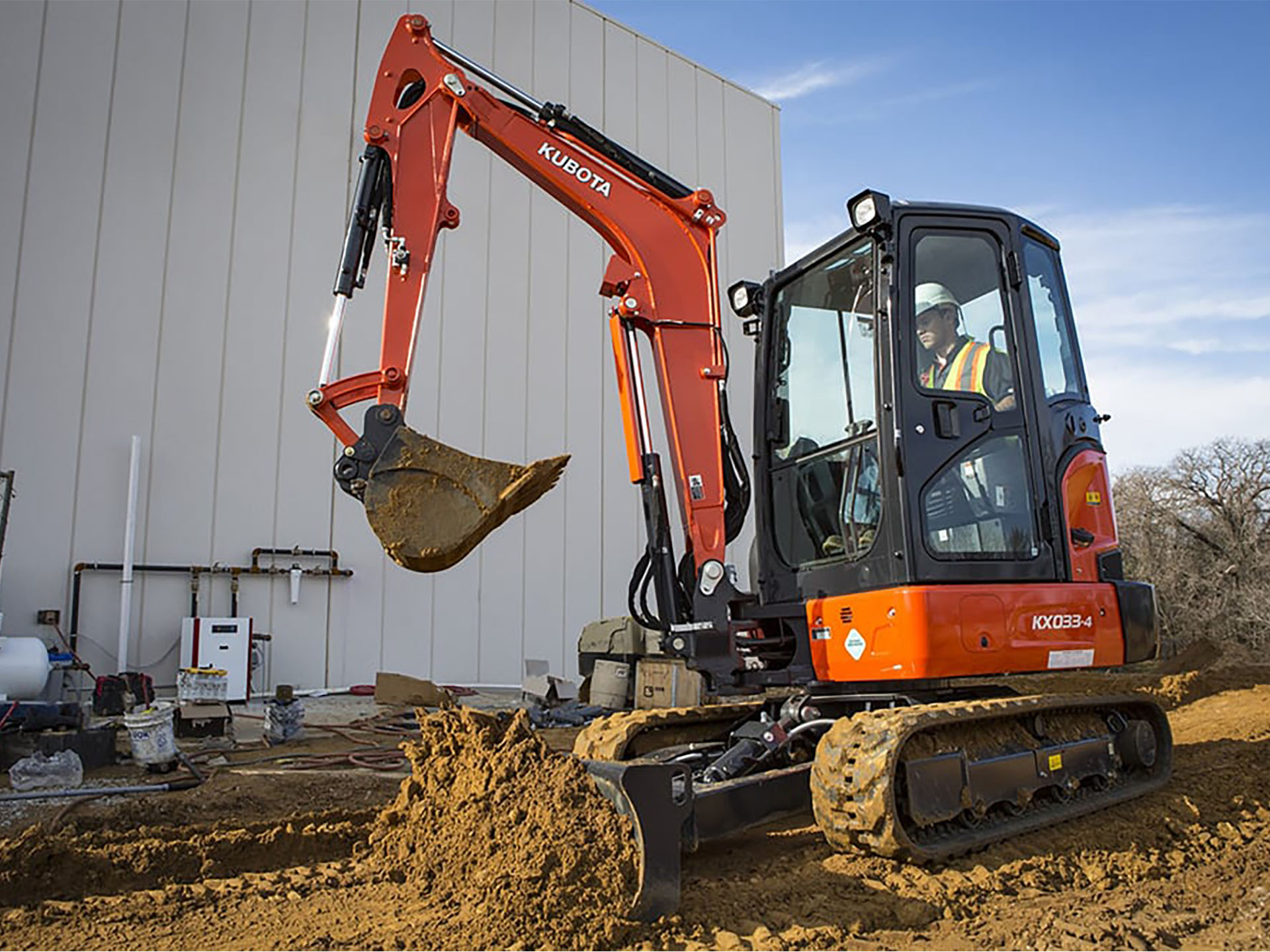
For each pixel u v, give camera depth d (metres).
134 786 5.38
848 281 4.99
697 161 15.00
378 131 4.89
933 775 3.90
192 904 3.36
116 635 9.53
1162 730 5.28
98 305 9.82
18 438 9.28
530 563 12.23
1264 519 21.89
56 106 9.84
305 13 11.48
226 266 10.59
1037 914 3.36
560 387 12.79
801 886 3.56
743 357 14.84
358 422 11.06
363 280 4.76
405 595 11.24
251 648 9.88
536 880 3.04
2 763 6.00
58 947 2.95
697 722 5.36
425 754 3.86
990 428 4.58
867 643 4.31
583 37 13.94
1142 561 22.27
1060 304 5.18
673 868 3.21
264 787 5.52
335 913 3.23
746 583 12.89
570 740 7.80
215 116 10.73
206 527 10.11
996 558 4.44
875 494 4.61
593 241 13.35
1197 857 4.15
